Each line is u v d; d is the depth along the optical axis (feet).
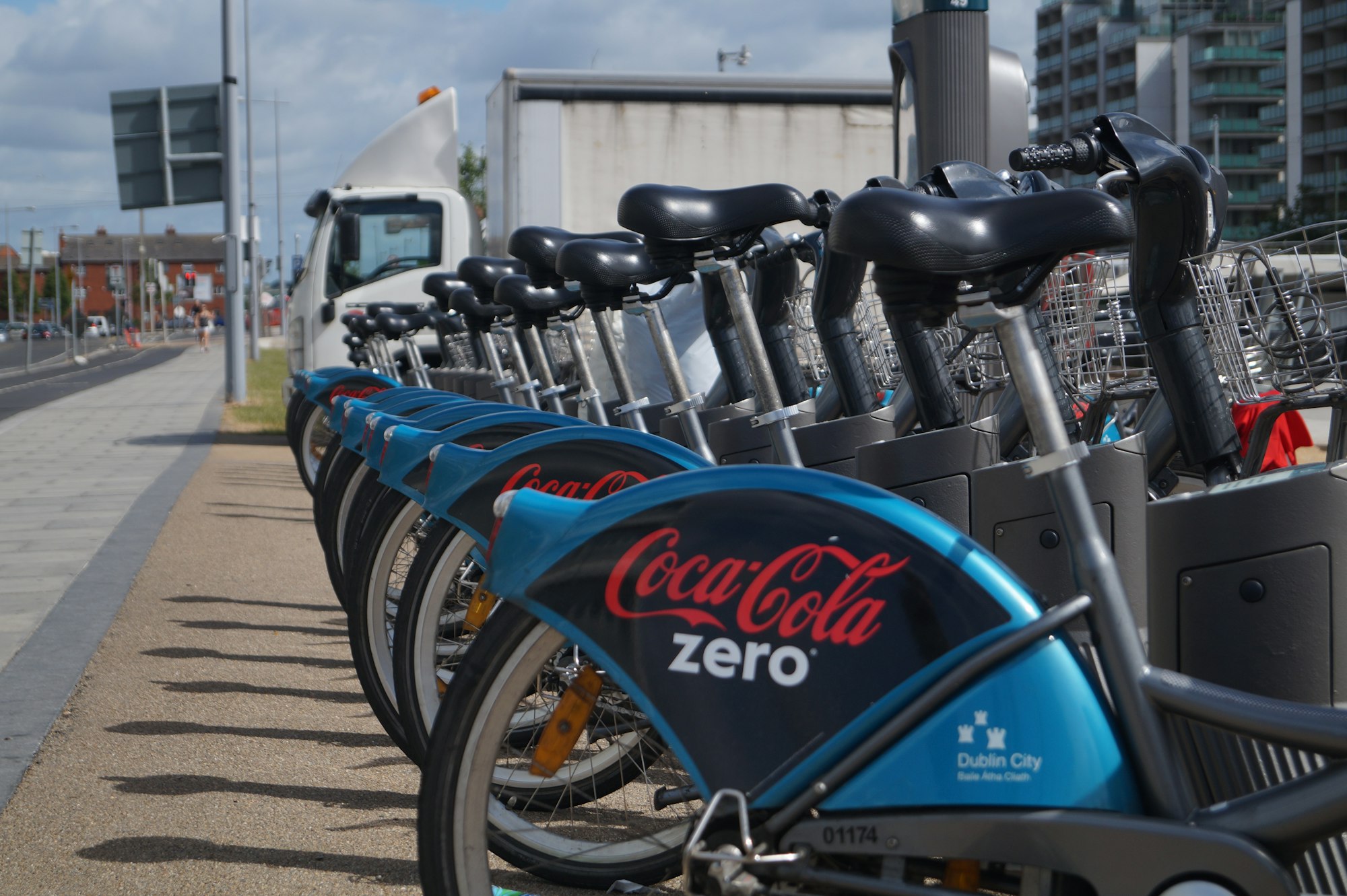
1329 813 4.83
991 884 5.19
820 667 5.30
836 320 10.32
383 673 9.95
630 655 5.55
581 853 7.59
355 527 11.25
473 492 8.25
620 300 10.22
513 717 6.08
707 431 11.43
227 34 57.98
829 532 5.41
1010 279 5.30
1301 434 11.42
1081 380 9.54
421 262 40.93
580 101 34.24
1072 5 363.97
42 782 10.29
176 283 472.03
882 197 5.31
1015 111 25.30
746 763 5.32
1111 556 5.26
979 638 5.16
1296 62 296.92
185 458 38.04
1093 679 5.17
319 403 18.28
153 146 57.11
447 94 42.52
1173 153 7.30
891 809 5.15
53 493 29.50
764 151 34.83
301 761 10.92
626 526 5.67
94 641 15.11
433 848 5.90
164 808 9.71
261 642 15.37
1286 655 6.30
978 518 8.14
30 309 123.95
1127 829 4.93
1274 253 7.48
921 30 18.48
